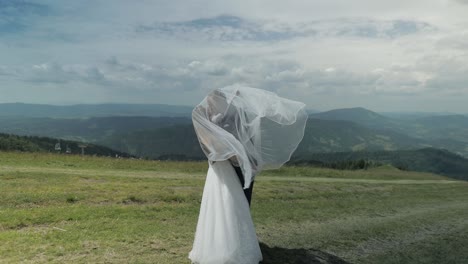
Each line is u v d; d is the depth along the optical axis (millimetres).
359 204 15906
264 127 7211
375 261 8328
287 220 11297
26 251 6680
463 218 14953
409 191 22828
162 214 10438
